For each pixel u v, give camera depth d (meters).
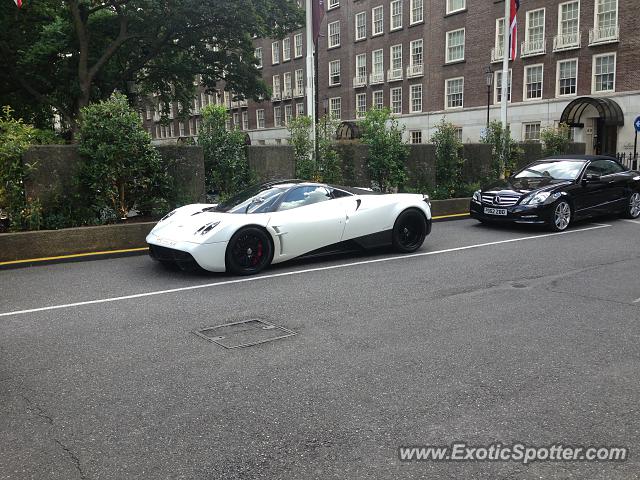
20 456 3.13
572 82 29.55
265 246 7.98
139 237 10.06
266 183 9.01
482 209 12.30
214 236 7.60
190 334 5.27
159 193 11.22
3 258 8.86
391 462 3.03
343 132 42.41
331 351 4.75
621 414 3.55
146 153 10.76
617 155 24.19
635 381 4.06
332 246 8.72
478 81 34.53
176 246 7.64
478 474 2.91
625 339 4.98
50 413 3.66
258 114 57.50
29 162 9.95
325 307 6.14
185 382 4.13
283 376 4.22
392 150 14.62
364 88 44.12
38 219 9.66
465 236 11.27
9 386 4.11
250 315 5.87
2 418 3.60
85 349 4.88
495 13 33.06
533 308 5.99
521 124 31.97
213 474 2.93
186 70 28.75
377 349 4.78
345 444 3.22
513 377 4.15
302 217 8.34
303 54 50.28
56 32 23.97
